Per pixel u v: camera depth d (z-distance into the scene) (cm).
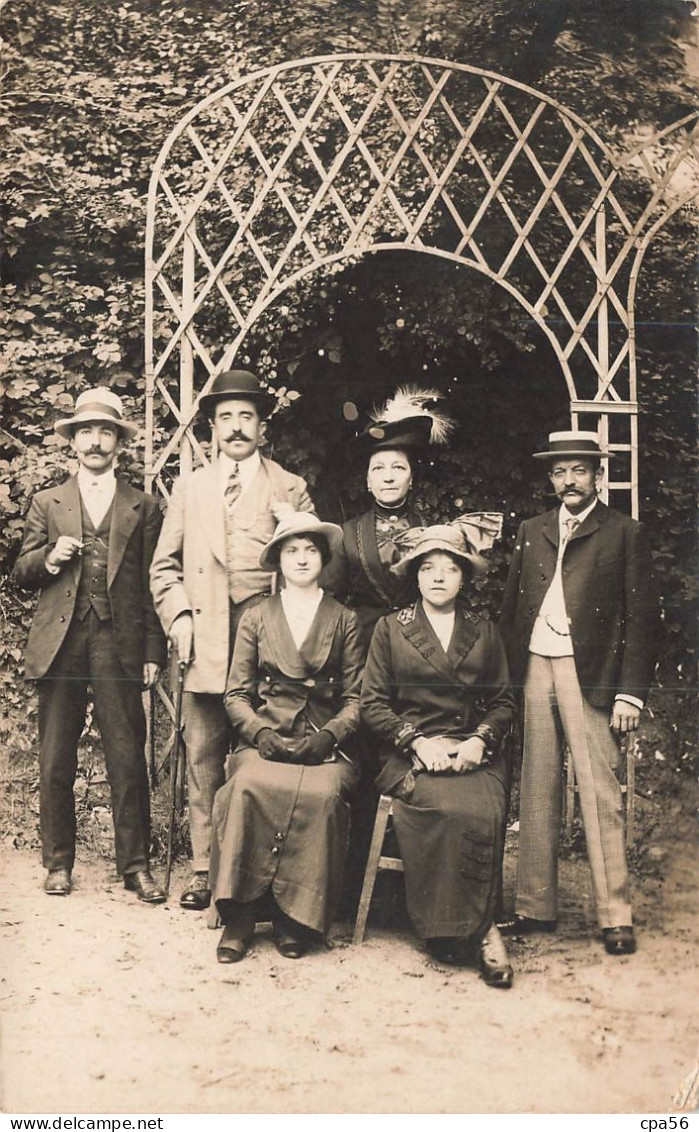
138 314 573
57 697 488
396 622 458
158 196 591
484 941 445
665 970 456
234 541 483
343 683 457
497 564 590
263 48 598
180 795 516
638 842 512
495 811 443
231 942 447
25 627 540
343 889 461
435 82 565
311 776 442
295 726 449
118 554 489
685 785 525
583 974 456
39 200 574
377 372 602
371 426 484
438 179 539
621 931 470
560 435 488
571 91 571
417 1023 429
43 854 489
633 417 547
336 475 590
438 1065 421
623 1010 446
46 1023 432
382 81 538
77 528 488
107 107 592
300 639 454
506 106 569
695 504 579
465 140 540
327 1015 429
